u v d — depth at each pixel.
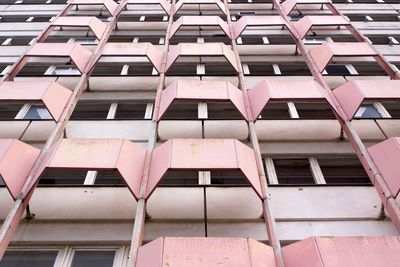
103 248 9.92
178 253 7.85
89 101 15.89
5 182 9.91
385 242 8.10
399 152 10.43
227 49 17.45
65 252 9.77
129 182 10.02
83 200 11.03
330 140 13.52
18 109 15.88
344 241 8.15
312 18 20.61
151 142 12.01
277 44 20.12
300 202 11.07
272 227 9.20
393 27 22.95
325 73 17.77
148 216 10.48
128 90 16.50
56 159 10.26
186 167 10.12
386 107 15.91
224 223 10.43
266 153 13.02
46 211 10.67
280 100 13.38
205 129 13.91
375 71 18.83
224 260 7.77
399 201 10.37
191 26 20.86
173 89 13.87
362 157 11.42
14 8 26.03
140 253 8.23
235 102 13.44
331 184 11.60
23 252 9.84
